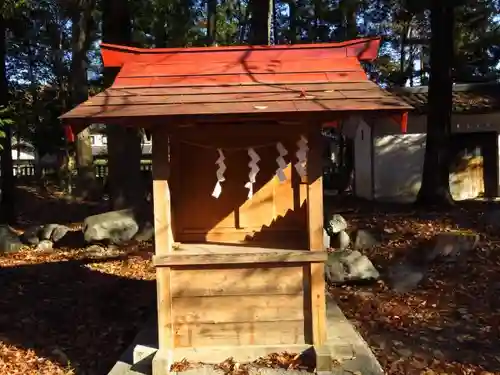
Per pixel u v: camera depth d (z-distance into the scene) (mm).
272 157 5113
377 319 6344
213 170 5129
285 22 26750
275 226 5137
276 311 4609
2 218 14758
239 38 26453
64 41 26234
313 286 4555
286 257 4520
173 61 4973
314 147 4504
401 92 17500
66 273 8672
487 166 16938
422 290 7375
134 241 10750
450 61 13047
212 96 4316
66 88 26016
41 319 6574
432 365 5012
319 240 4562
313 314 4566
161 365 4340
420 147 16531
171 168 5105
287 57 4992
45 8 20156
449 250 8570
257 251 4625
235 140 5027
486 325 6012
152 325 5508
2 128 14250
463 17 17875
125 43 12258
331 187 23703
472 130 16750
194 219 5156
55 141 26781
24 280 8250
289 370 4348
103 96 4363
